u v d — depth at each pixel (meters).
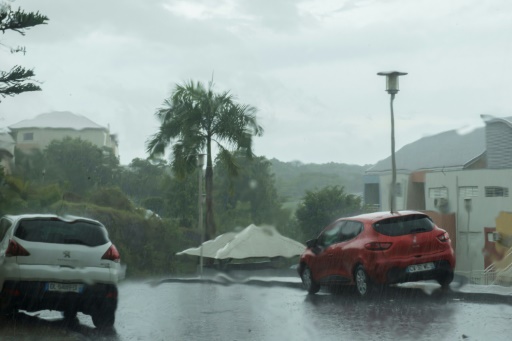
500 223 31.64
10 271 10.31
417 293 13.59
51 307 10.62
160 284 19.86
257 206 27.95
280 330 9.88
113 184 34.78
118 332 9.97
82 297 10.54
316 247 15.25
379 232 13.45
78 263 10.58
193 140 34.09
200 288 17.53
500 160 32.81
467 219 33.25
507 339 8.59
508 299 11.94
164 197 42.06
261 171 31.06
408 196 37.09
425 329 9.45
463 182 33.91
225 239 28.67
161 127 34.62
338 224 14.80
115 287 10.77
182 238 36.12
